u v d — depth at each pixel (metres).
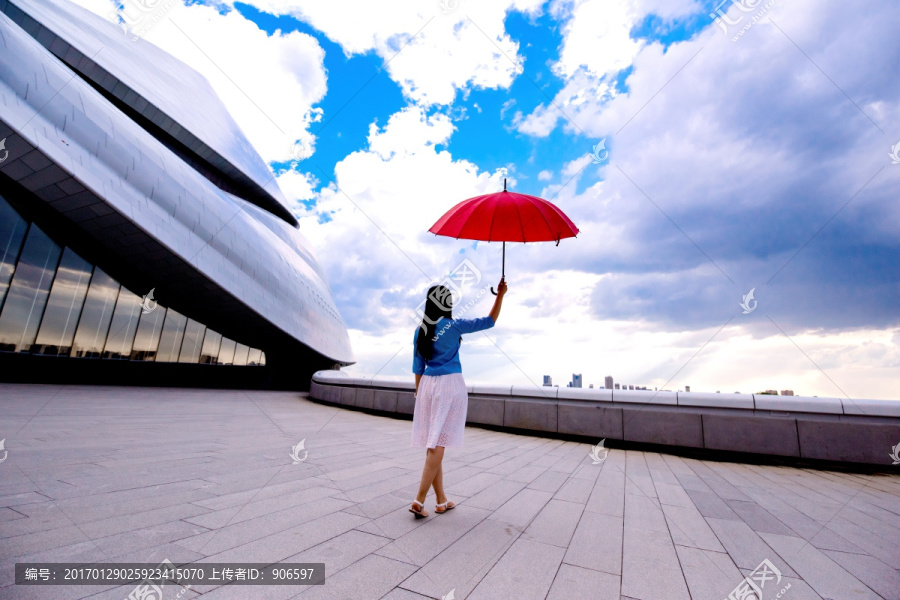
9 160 14.77
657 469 5.72
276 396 20.03
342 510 3.19
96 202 16.75
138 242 19.03
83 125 16.62
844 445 6.20
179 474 4.06
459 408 3.24
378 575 2.13
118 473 3.96
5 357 15.96
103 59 24.11
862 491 4.72
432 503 3.49
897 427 6.01
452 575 2.18
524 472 5.02
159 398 14.02
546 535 2.88
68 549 2.26
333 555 2.36
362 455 5.56
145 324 21.77
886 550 2.81
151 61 32.22
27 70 14.95
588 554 2.57
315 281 37.38
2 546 2.25
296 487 3.79
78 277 18.61
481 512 3.34
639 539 2.88
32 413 7.92
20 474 3.72
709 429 7.04
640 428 7.60
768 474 5.68
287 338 28.73
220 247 23.12
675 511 3.63
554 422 8.47
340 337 38.78
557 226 3.19
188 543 2.43
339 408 13.81
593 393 8.16
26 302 16.69
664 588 2.15
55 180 15.64
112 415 8.55
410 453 5.85
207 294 23.16
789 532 3.15
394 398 11.64
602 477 4.96
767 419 6.70
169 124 28.23
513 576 2.21
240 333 27.73
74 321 18.47
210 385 25.55
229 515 2.96
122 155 18.12
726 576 2.32
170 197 20.20
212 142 32.25
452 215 3.32
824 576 2.37
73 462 4.30
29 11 20.23
